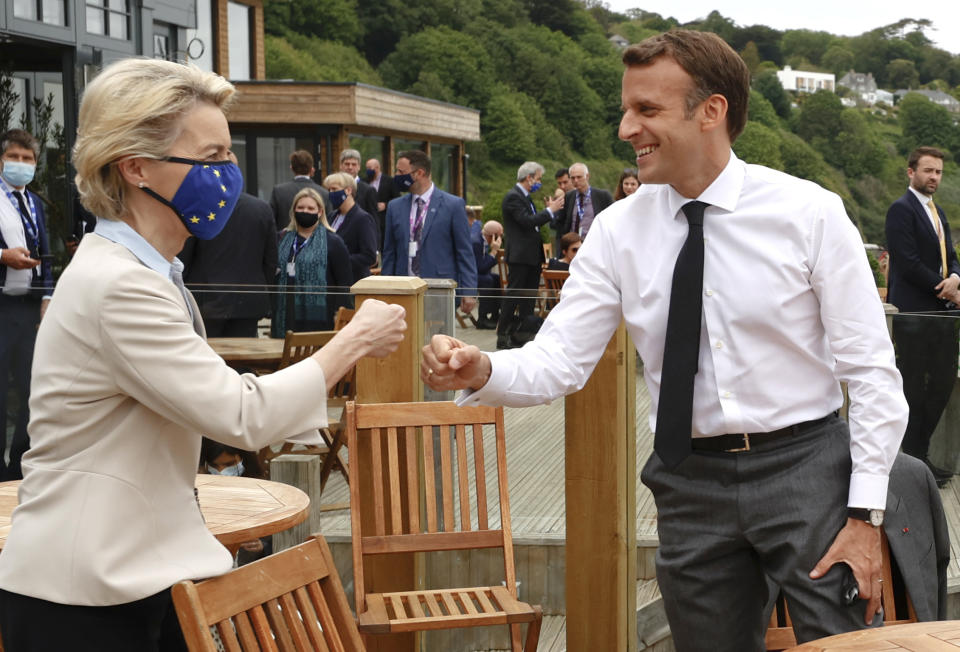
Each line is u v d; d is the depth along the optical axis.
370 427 3.13
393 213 7.18
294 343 4.16
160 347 1.74
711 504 2.27
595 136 65.88
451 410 3.19
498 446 3.20
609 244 2.38
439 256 7.08
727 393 2.21
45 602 1.78
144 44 10.15
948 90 103.94
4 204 5.24
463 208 7.11
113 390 1.77
